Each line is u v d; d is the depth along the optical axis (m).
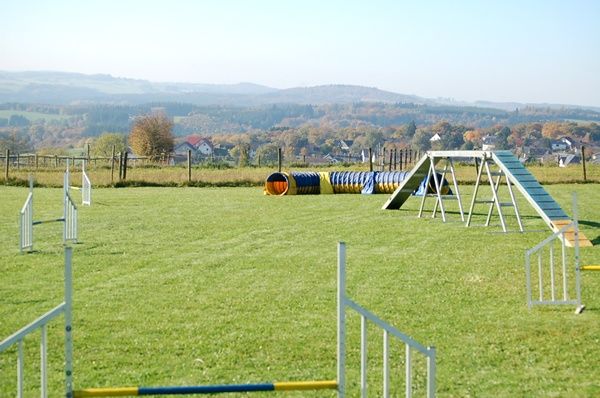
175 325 10.91
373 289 13.52
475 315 11.65
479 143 125.44
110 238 19.89
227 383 8.47
